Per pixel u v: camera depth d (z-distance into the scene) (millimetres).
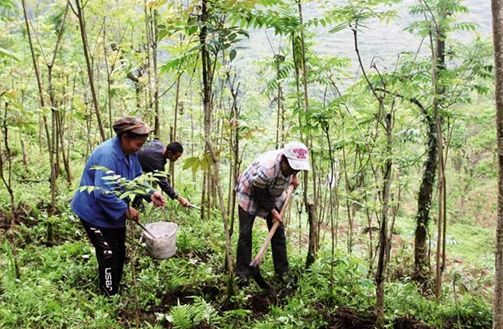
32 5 6105
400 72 4379
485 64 4598
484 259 7543
